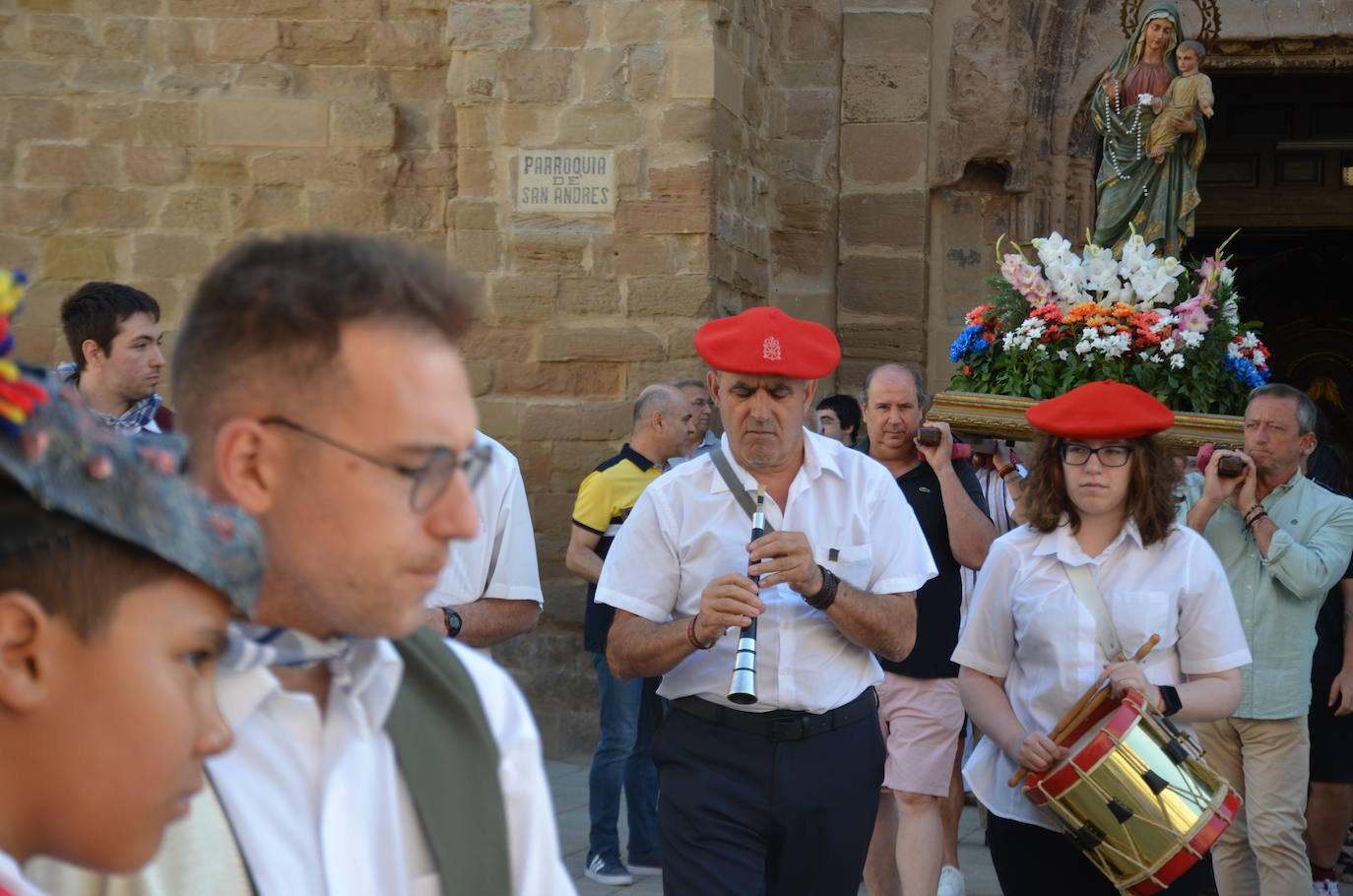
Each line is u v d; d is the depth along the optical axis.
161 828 1.14
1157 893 3.53
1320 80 13.29
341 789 1.43
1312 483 5.64
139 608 1.09
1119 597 3.81
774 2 10.59
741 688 3.47
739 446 3.78
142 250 9.88
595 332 9.14
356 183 9.87
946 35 10.66
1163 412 3.80
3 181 9.88
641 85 9.10
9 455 1.01
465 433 1.40
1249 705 5.33
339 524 1.36
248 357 1.36
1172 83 8.81
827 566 3.74
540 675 9.21
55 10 9.90
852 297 10.65
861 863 3.76
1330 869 6.02
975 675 3.95
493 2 9.24
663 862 3.76
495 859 1.51
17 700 1.06
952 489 5.54
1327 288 15.79
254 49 9.91
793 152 10.66
